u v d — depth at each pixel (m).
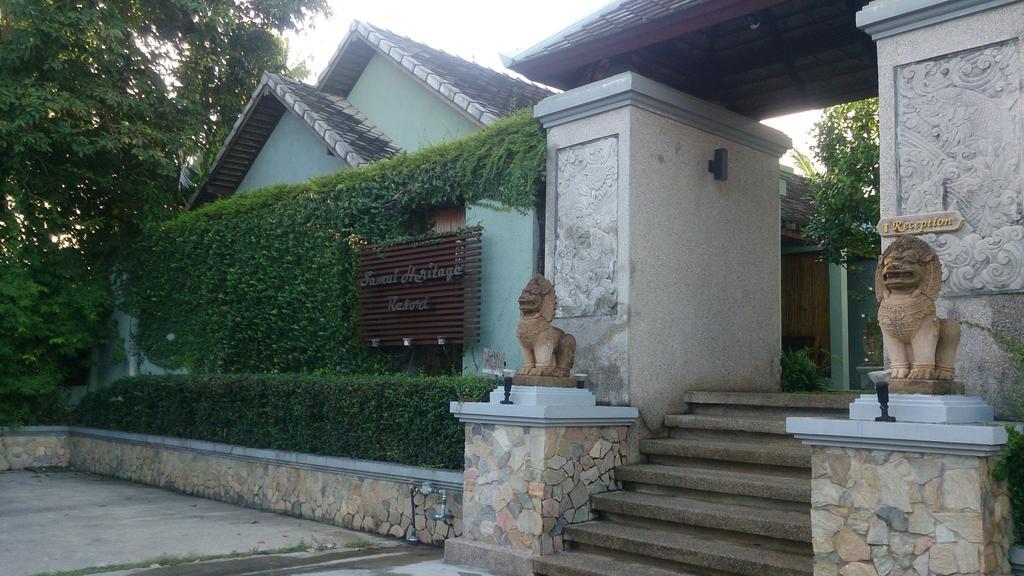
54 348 13.63
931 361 4.70
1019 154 4.95
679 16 6.68
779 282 8.56
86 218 14.31
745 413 6.94
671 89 7.33
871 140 11.15
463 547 6.56
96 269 14.33
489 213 8.48
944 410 4.40
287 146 13.90
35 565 6.62
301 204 10.68
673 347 7.28
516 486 6.30
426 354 9.27
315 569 6.46
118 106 13.34
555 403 6.41
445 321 8.66
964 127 5.18
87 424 13.30
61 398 14.04
